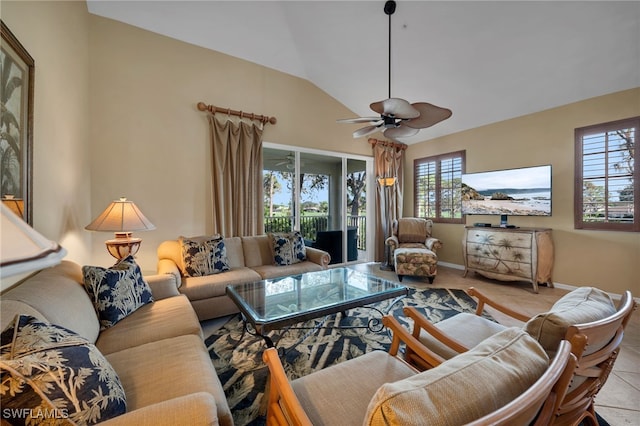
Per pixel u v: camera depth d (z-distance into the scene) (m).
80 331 1.35
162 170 3.38
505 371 0.65
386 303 3.17
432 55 3.30
